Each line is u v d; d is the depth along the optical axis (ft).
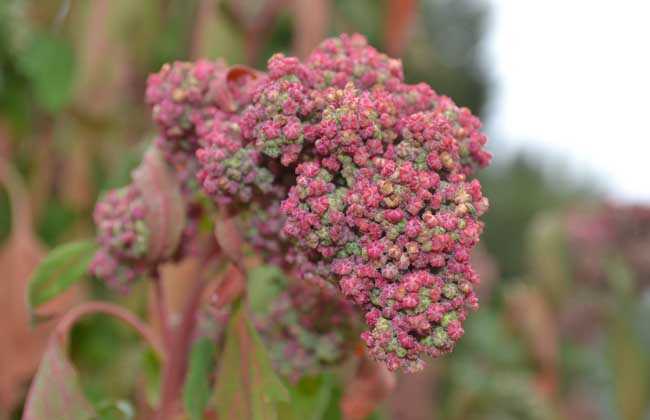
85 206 0.96
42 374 0.50
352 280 0.40
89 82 0.90
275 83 0.42
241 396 0.47
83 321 0.86
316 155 0.43
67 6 0.91
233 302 0.48
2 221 0.91
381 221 0.40
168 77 0.47
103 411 0.55
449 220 0.39
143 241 0.49
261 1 0.88
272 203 0.46
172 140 0.48
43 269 0.53
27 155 0.97
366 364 0.54
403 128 0.41
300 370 0.52
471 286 0.39
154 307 0.61
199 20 0.87
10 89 0.93
